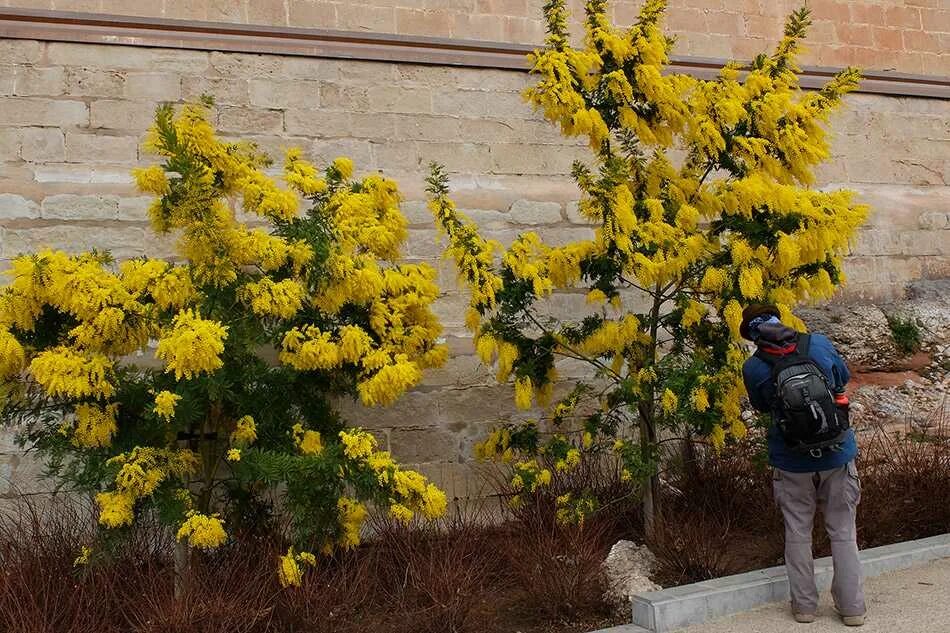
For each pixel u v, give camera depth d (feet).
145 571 15.51
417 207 22.36
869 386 25.44
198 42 21.39
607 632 13.74
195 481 15.67
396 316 16.05
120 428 14.51
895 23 30.91
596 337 17.22
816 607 13.43
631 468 16.62
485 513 20.20
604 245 16.58
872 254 28.66
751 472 19.57
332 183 16.70
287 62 22.20
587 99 17.54
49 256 13.48
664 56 17.47
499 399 22.16
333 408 20.33
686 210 16.88
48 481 18.28
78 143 20.18
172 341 12.91
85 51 20.59
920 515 17.88
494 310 20.45
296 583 14.19
